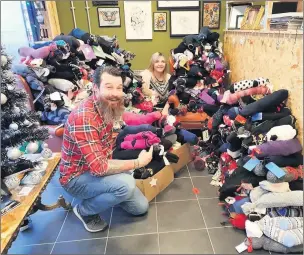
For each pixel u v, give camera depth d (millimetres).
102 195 1580
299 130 1617
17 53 2309
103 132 1521
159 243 1559
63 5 3109
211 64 2777
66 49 2252
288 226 1435
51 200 1998
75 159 1527
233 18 2996
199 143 2547
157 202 1910
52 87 2244
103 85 1414
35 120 1636
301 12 1763
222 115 2139
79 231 1684
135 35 3264
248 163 1577
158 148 1895
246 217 1576
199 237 1587
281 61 1794
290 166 1521
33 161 1655
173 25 3223
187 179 2189
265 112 1680
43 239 1628
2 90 1393
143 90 2742
